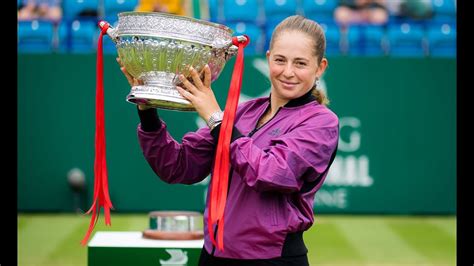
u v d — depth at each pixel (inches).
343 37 639.8
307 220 193.5
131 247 269.6
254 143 198.1
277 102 202.8
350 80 572.4
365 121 572.7
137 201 569.6
